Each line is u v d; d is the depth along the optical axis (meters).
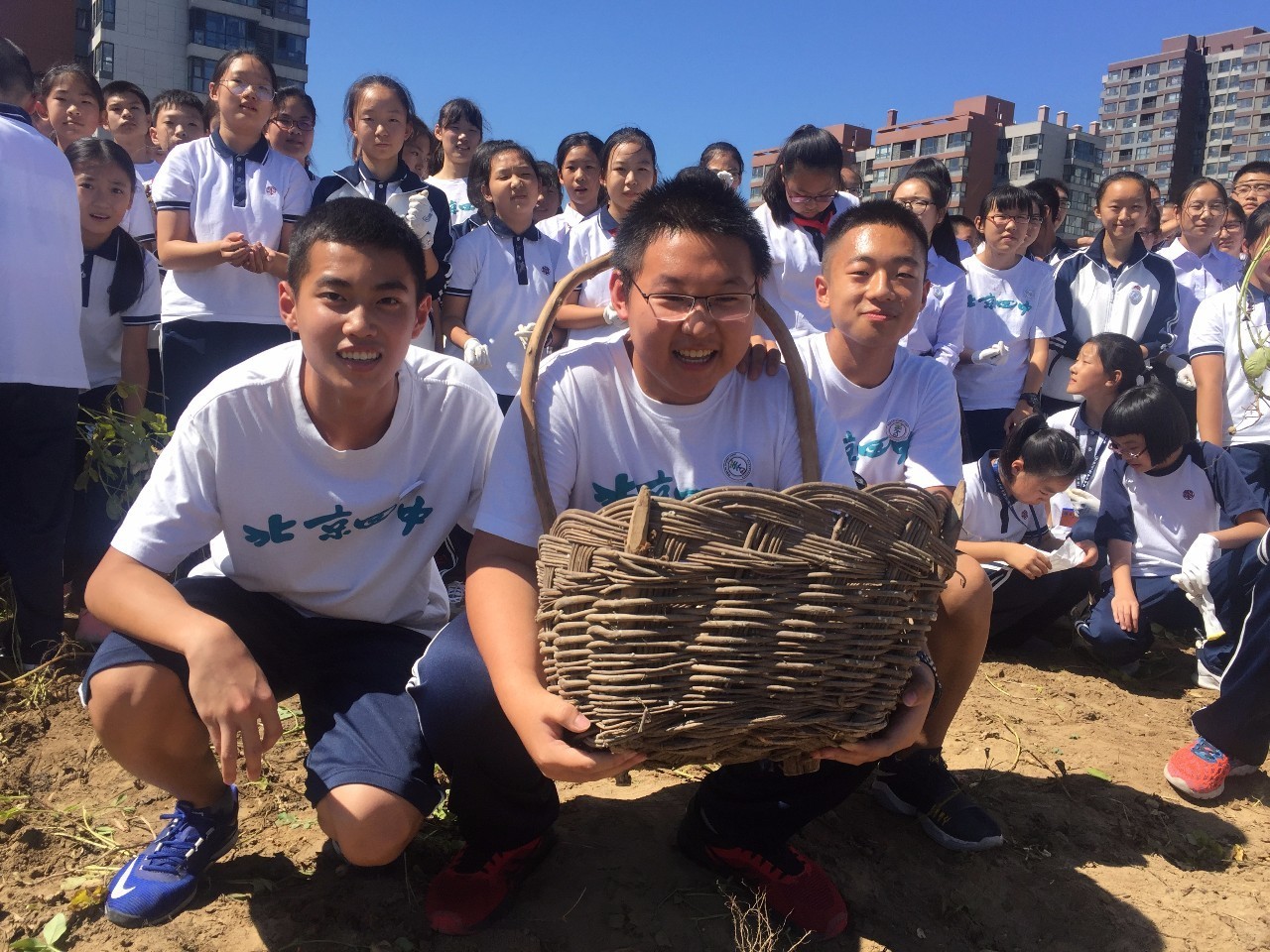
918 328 5.27
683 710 1.74
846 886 2.54
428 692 2.10
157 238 4.60
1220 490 4.23
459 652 2.12
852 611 1.75
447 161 6.08
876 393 2.76
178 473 2.19
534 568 2.12
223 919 2.28
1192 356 4.86
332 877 2.45
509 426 2.16
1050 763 3.30
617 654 1.73
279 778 2.93
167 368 4.39
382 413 2.25
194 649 1.98
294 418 2.21
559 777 1.83
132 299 4.38
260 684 2.00
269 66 4.51
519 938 2.24
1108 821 2.96
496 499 2.12
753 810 2.36
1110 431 4.30
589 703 1.78
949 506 1.91
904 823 2.86
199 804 2.34
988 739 3.46
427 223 4.44
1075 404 5.94
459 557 4.41
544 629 1.89
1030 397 5.69
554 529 1.87
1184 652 4.65
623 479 2.20
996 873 2.67
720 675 1.71
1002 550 3.80
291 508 2.27
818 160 4.37
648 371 2.12
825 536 1.75
